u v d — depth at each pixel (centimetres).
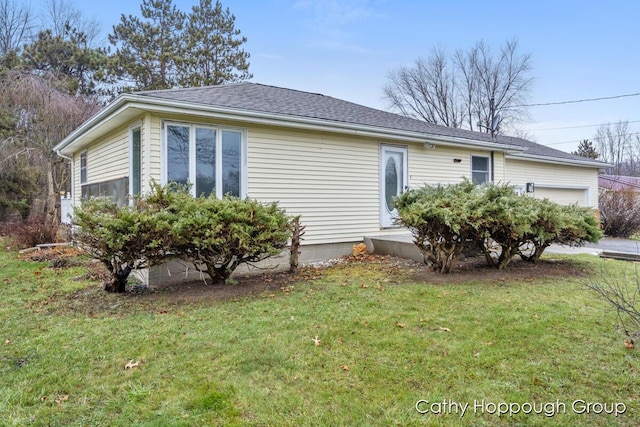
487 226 589
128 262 509
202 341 345
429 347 330
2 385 271
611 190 1686
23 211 1595
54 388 267
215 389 264
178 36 2180
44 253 878
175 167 625
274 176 730
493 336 353
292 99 901
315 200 785
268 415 236
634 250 908
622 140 3516
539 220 623
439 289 520
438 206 582
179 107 596
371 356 314
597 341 341
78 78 1730
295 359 309
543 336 352
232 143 684
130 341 346
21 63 1566
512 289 521
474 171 1077
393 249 803
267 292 521
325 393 261
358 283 568
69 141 934
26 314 429
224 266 563
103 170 838
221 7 2244
